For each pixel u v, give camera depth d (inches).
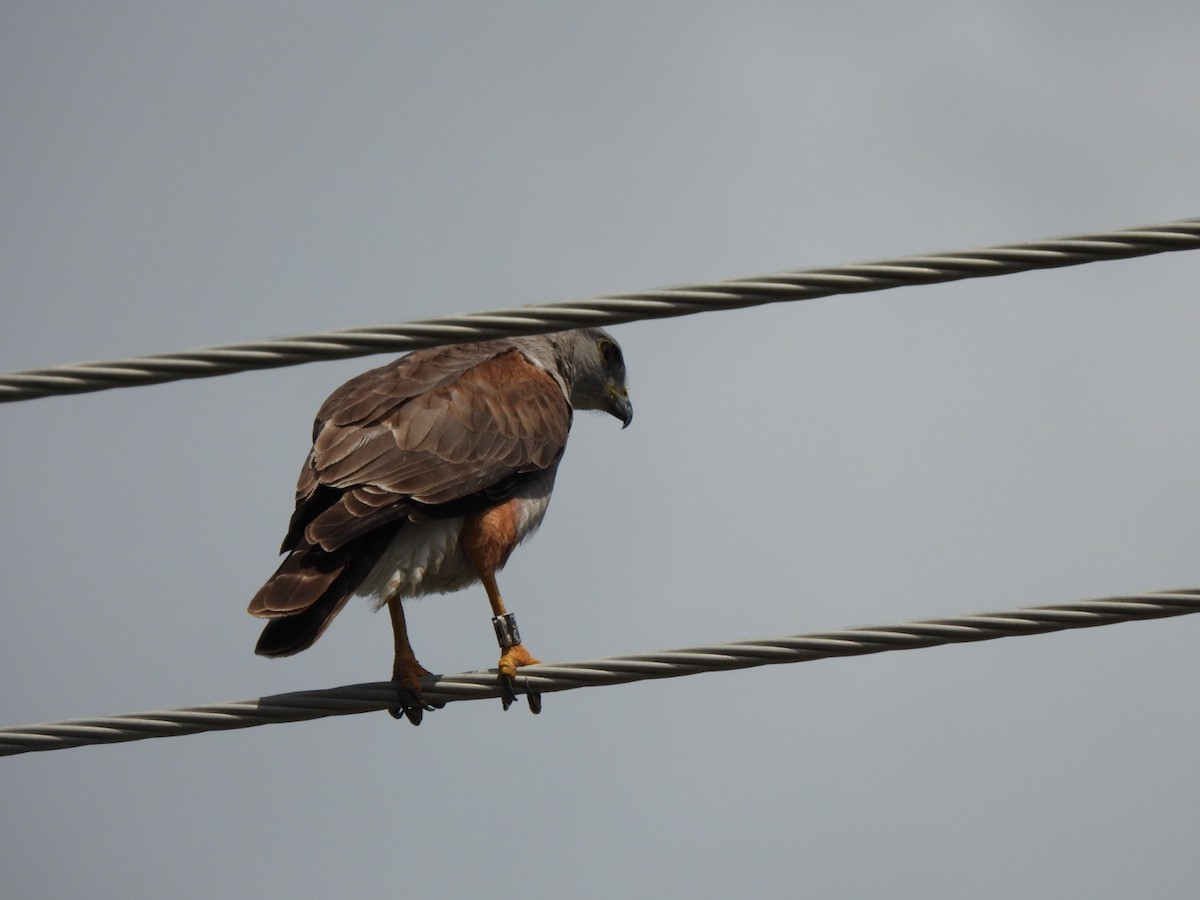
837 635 381.1
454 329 357.1
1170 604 373.4
